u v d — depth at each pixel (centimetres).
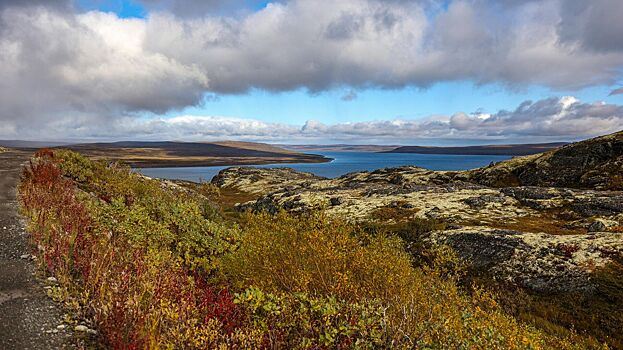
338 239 863
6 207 1571
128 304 639
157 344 539
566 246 2309
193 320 607
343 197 4881
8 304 731
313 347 620
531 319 1747
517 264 2264
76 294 784
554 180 5497
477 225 3244
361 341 586
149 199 1780
